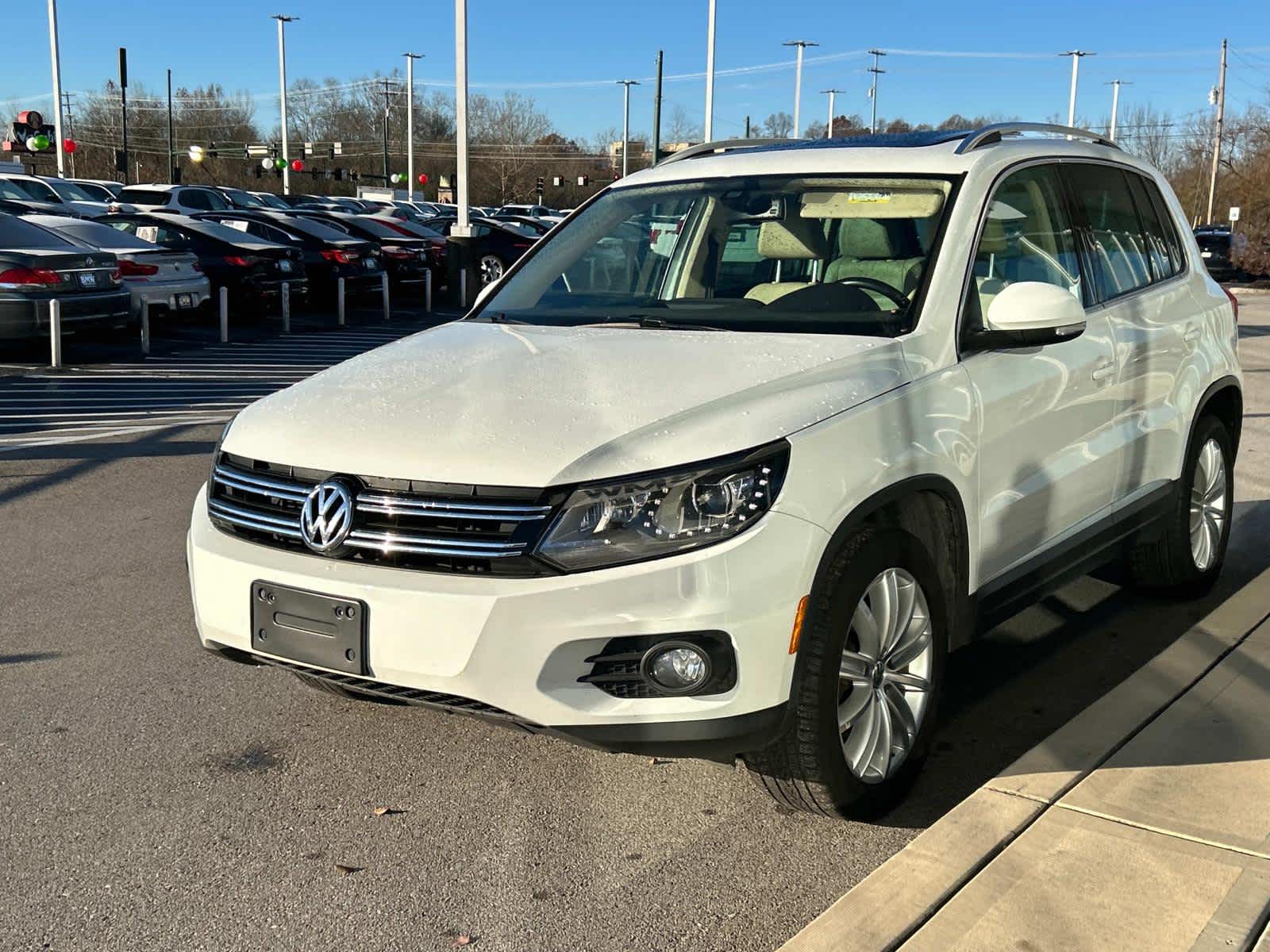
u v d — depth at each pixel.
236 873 3.22
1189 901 2.84
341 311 19.61
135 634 5.08
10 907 3.04
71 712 4.26
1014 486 3.95
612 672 3.00
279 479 3.32
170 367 13.95
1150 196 5.33
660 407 3.21
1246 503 7.43
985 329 3.94
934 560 3.74
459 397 3.40
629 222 4.70
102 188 28.94
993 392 3.81
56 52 34.56
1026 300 3.71
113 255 14.23
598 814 3.57
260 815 3.54
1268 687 4.09
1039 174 4.52
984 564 3.86
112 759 3.89
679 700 2.99
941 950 2.68
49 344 14.74
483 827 3.48
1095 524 4.54
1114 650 4.98
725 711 2.98
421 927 2.98
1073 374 4.21
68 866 3.24
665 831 3.47
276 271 19.06
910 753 3.56
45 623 5.20
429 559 3.07
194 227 18.84
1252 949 2.66
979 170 4.18
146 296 15.49
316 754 3.95
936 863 3.04
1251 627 4.71
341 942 2.92
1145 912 2.80
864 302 3.88
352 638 3.10
